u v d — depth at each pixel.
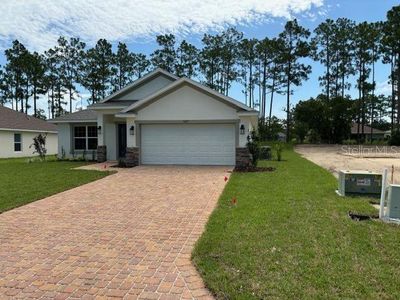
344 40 50.16
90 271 4.24
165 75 18.64
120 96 19.12
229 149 15.81
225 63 50.12
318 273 3.94
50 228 6.05
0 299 3.58
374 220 6.15
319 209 6.90
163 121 16.03
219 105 15.55
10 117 26.33
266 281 3.78
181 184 10.51
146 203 7.98
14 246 5.15
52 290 3.77
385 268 4.07
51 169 14.52
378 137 60.66
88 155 20.19
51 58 47.78
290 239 5.07
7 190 9.47
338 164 18.55
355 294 3.49
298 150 34.09
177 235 5.62
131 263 4.48
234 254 4.55
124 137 18.98
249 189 9.32
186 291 3.72
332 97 49.91
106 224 6.29
